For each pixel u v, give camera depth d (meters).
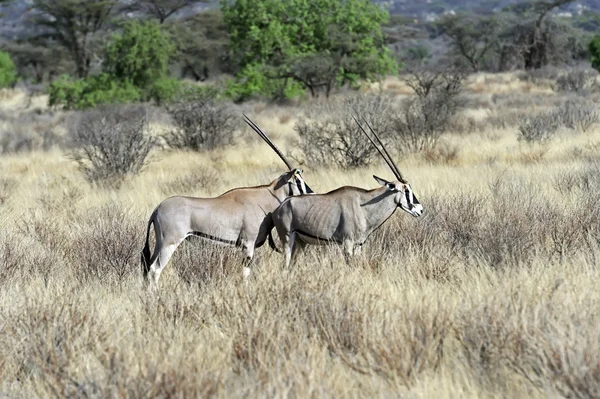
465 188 46.94
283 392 18.61
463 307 23.25
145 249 30.52
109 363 20.53
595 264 28.70
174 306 25.44
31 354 21.98
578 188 44.41
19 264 32.19
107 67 153.38
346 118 64.31
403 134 72.12
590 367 19.17
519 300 22.92
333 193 30.59
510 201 38.72
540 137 73.94
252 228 30.89
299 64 149.88
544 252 31.22
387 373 20.27
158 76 150.12
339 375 20.05
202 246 30.89
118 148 64.00
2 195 53.38
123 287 29.30
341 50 154.75
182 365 20.19
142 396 19.05
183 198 30.36
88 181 62.56
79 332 22.95
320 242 30.44
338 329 22.31
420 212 30.89
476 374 20.17
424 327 21.80
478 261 29.88
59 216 44.84
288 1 156.12
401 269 29.11
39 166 75.44
